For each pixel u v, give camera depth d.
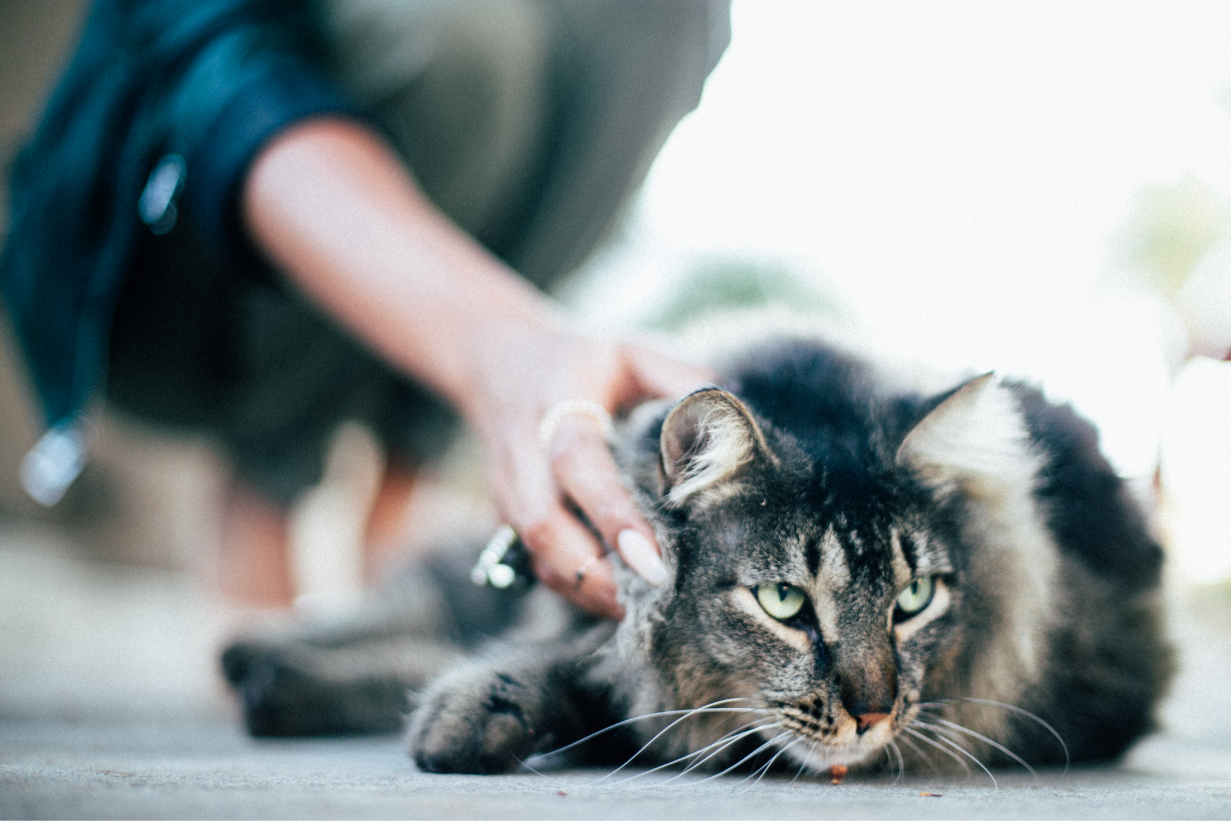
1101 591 0.51
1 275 0.71
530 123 0.78
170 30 0.60
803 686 0.44
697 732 0.46
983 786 0.41
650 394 0.50
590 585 0.44
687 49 0.74
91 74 0.64
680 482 0.44
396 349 0.52
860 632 0.44
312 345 0.77
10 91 1.45
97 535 2.08
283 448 0.83
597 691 0.46
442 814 0.31
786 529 0.44
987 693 0.48
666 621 0.45
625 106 0.77
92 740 0.50
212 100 0.56
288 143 0.55
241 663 0.56
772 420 0.47
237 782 0.35
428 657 0.61
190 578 2.10
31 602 1.38
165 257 0.70
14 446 1.90
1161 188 2.00
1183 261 1.94
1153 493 0.56
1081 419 0.56
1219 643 1.42
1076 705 0.50
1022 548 0.48
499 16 0.72
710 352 0.54
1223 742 0.59
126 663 0.99
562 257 0.85
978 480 0.48
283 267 0.55
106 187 0.63
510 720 0.42
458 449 0.89
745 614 0.45
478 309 0.51
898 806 0.34
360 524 0.90
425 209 0.55
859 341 0.56
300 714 0.54
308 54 0.61
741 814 0.33
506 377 0.48
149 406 0.79
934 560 0.46
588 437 0.45
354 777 0.38
